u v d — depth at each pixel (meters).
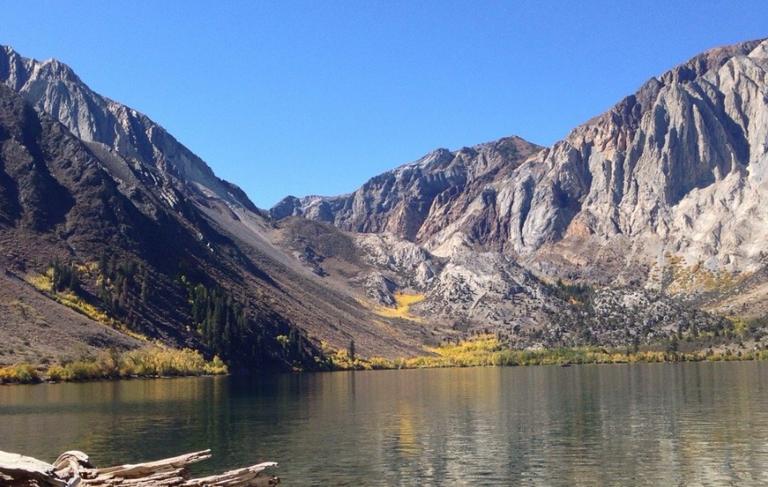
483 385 176.88
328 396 144.75
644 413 107.06
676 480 62.53
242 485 32.53
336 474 66.00
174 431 91.12
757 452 73.94
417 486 61.38
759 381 166.25
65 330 194.00
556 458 72.62
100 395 138.50
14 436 86.38
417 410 116.50
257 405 124.69
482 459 72.56
